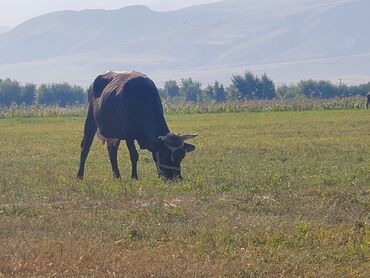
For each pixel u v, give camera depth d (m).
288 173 21.72
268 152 27.86
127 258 12.32
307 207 16.53
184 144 20.47
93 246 13.00
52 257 12.27
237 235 13.91
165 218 15.48
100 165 25.00
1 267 11.78
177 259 12.32
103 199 17.73
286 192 18.30
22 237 13.71
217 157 26.31
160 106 21.25
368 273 11.92
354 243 13.38
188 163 24.58
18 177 21.31
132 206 16.86
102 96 21.67
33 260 12.09
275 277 11.71
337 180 19.98
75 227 14.64
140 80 21.22
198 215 15.74
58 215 15.74
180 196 18.05
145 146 21.05
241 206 16.70
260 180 20.20
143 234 14.06
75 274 11.55
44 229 14.54
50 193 18.47
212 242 13.36
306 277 11.69
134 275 11.53
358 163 24.20
